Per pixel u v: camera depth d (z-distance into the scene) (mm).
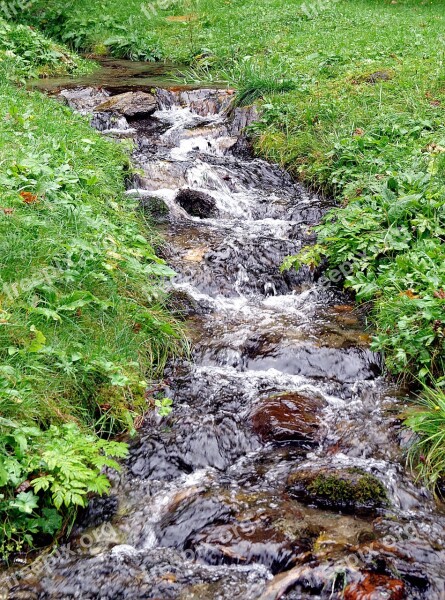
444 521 3779
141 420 4605
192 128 9867
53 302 4840
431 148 7871
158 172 8242
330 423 4648
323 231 6746
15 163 6289
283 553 3523
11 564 3588
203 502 3918
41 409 4176
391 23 15320
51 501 3816
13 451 3855
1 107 8148
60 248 5344
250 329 5707
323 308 6148
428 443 4293
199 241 6879
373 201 6941
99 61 14664
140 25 16797
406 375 5062
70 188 6473
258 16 16969
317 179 8297
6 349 4340
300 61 12211
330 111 9367
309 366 5250
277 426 4523
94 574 3502
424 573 3346
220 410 4738
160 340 5324
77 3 17141
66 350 4574
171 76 12891
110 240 5793
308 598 3254
